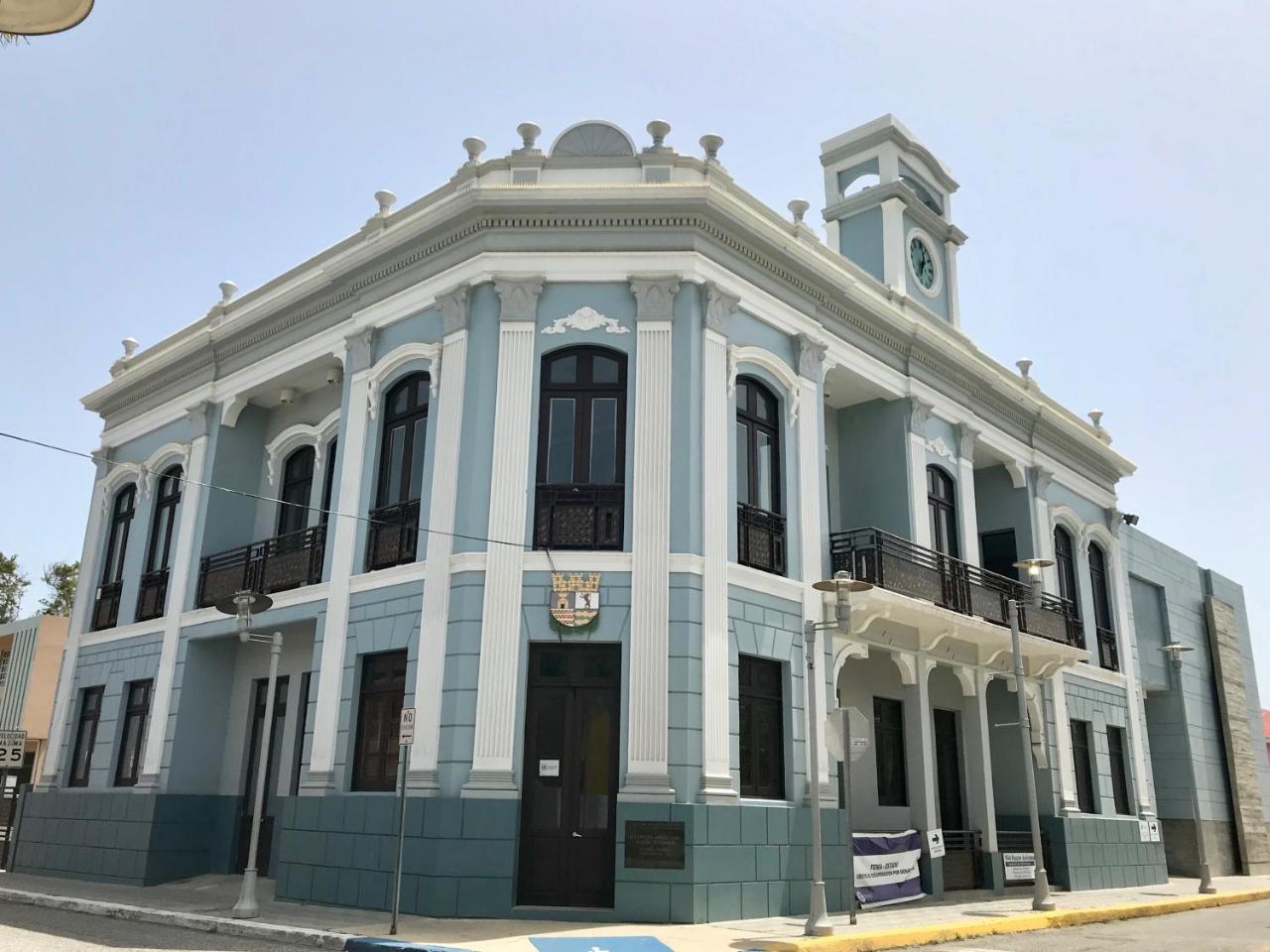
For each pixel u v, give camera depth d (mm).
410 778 13820
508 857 13117
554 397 15188
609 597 14125
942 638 18484
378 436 16547
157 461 21406
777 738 15305
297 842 15109
